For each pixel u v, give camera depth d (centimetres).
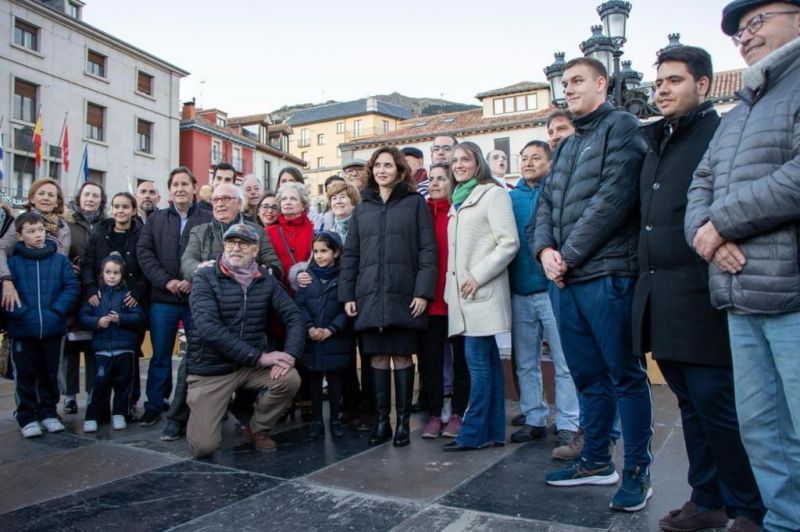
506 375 536
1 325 438
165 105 3048
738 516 234
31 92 2420
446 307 415
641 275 256
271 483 322
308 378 469
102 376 449
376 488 310
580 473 307
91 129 2683
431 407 418
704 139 243
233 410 407
